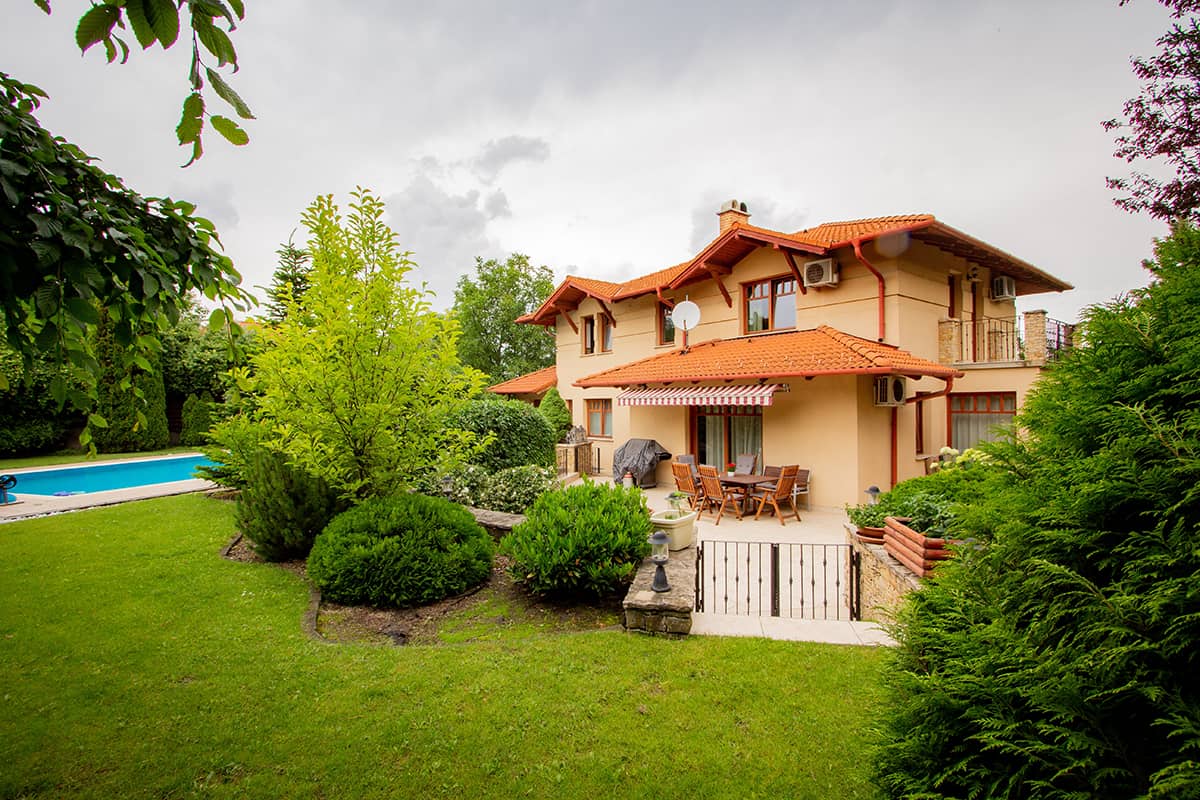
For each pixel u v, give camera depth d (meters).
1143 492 2.44
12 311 3.11
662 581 7.23
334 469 9.56
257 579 9.06
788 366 14.88
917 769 2.81
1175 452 2.40
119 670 5.96
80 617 7.41
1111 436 2.76
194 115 2.20
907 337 15.91
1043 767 2.40
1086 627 2.44
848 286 16.77
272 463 10.23
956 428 17.86
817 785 4.12
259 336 10.01
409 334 9.62
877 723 3.25
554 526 8.14
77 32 2.04
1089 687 2.31
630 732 4.83
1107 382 2.84
